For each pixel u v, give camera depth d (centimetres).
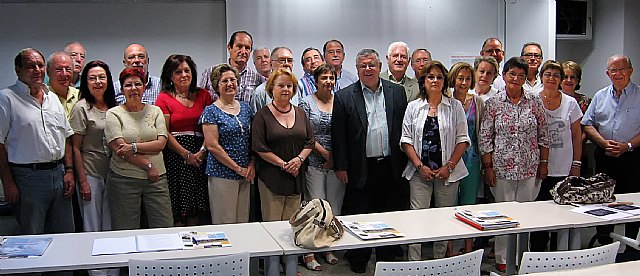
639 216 346
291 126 415
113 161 397
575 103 455
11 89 374
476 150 453
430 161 416
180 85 420
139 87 393
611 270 257
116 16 599
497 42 548
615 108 486
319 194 452
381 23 641
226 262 257
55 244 296
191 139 420
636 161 484
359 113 425
